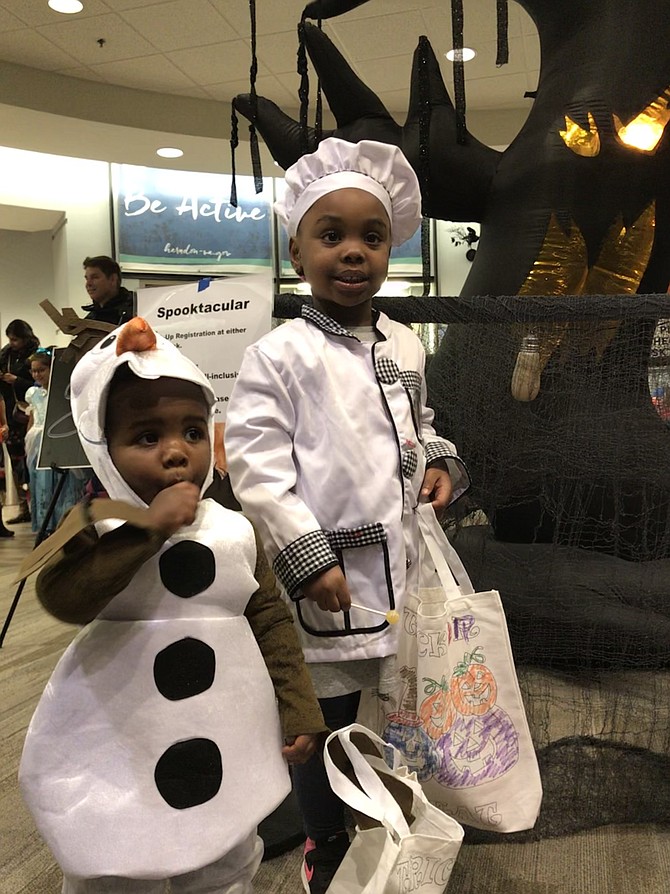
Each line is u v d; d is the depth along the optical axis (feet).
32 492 18.07
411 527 3.93
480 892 4.07
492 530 5.24
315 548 3.47
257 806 2.82
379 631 3.63
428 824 3.12
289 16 15.65
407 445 3.88
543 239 8.16
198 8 15.33
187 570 2.88
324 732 3.06
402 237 4.48
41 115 18.04
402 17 15.81
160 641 2.79
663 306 4.87
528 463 5.09
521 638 5.10
